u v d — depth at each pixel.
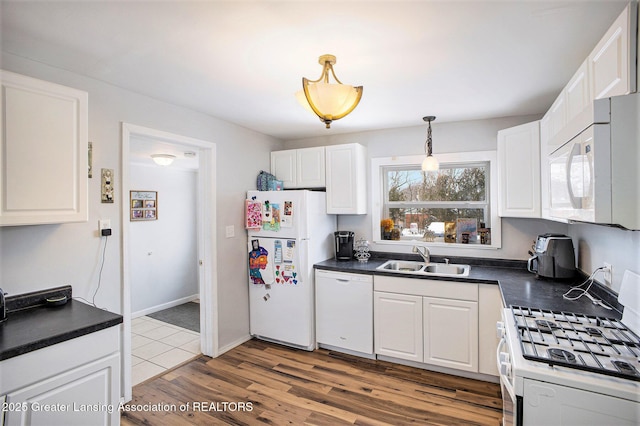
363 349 2.98
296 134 3.79
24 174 1.58
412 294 2.77
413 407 2.25
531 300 1.96
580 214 1.28
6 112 1.53
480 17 1.43
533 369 1.17
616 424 1.05
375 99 2.54
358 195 3.39
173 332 3.72
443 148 3.28
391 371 2.76
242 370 2.79
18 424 1.30
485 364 2.54
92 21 1.46
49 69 1.91
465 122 3.18
